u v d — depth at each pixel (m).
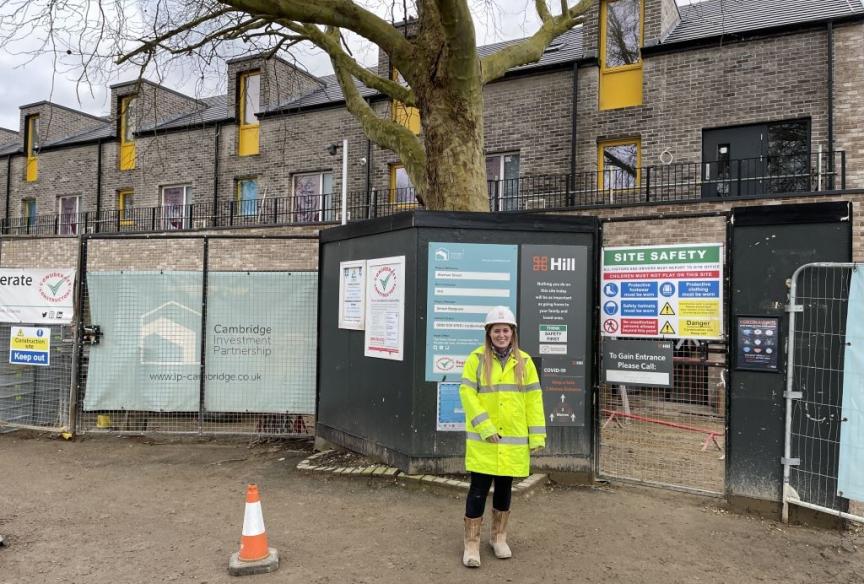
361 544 4.23
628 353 5.43
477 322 5.50
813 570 3.95
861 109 10.40
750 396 4.93
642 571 3.87
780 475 4.79
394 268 5.75
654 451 7.29
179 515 4.84
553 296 5.53
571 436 5.54
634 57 12.88
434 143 6.65
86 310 7.66
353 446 6.27
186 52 8.68
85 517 4.80
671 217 5.23
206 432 7.31
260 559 3.87
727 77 11.55
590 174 12.74
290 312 7.27
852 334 4.51
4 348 7.77
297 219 16.42
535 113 13.42
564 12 8.66
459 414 5.48
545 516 4.78
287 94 17.42
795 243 4.76
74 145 20.23
